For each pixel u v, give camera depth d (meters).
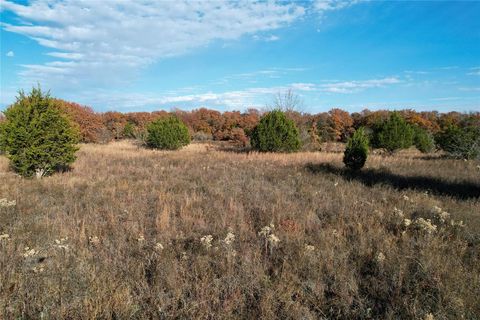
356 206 7.33
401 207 7.29
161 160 16.45
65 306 3.39
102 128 33.91
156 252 4.87
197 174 11.94
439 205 7.46
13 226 5.86
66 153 11.38
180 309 3.47
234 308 3.60
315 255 4.76
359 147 12.83
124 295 3.64
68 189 8.96
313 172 12.57
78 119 31.39
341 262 4.57
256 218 6.66
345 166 13.84
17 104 11.07
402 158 17.78
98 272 4.21
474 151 17.25
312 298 3.80
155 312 3.44
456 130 19.33
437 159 17.92
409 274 4.25
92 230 5.71
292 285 4.03
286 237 5.45
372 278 4.16
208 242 5.01
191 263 4.56
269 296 3.69
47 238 5.38
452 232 5.75
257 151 20.20
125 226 5.96
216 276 4.25
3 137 10.73
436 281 4.01
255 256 4.70
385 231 5.78
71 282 3.86
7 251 4.61
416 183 10.27
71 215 6.63
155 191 8.82
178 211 7.10
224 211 6.91
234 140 29.02
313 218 6.48
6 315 3.25
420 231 5.62
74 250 4.84
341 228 5.91
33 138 10.62
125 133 39.06
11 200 7.52
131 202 7.70
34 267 4.19
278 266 4.59
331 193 8.80
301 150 22.38
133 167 13.66
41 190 8.85
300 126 26.38
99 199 7.96
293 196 8.55
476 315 3.38
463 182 10.45
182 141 24.39
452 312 3.42
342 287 3.95
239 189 9.24
